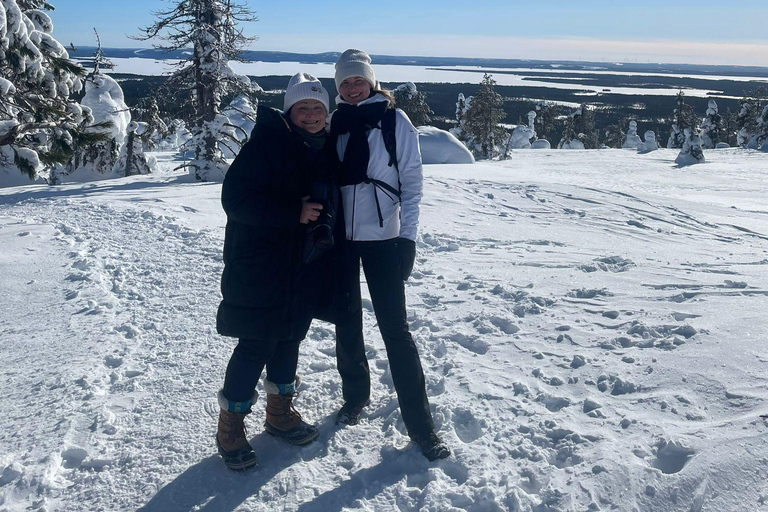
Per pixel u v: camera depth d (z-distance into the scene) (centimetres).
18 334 433
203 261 626
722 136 7838
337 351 307
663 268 570
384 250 286
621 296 461
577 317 415
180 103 2059
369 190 282
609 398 299
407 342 284
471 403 307
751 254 700
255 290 258
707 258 650
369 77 284
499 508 230
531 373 335
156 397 334
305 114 267
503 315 425
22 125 1812
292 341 285
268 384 287
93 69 2525
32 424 305
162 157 3984
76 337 422
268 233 259
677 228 922
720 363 311
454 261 617
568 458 257
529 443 269
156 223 834
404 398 277
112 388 346
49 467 267
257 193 252
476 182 1248
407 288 518
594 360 340
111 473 268
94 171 2653
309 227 267
